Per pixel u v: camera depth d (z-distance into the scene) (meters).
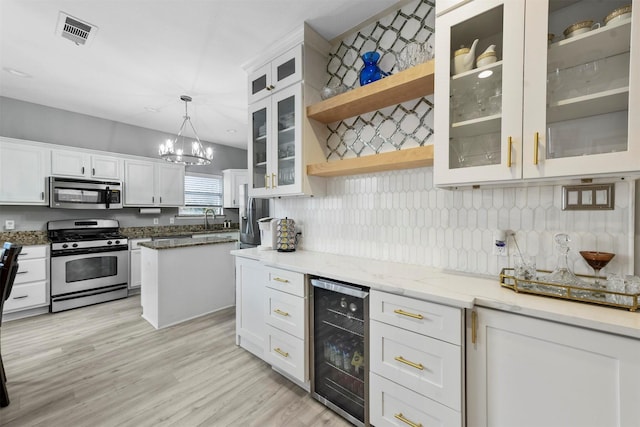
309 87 2.15
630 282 1.04
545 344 0.99
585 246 1.27
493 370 1.09
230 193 5.55
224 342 2.47
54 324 2.86
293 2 1.84
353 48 2.16
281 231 2.40
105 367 2.06
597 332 0.90
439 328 1.17
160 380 1.91
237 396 1.75
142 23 2.03
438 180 1.39
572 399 0.94
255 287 2.17
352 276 1.50
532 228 1.41
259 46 2.30
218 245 3.27
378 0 1.83
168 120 4.19
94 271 3.51
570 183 1.30
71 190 3.49
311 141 2.17
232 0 1.81
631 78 0.96
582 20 1.15
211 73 2.74
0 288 1.58
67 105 3.58
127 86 3.03
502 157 1.21
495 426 1.09
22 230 3.41
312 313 1.72
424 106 1.78
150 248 2.84
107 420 1.54
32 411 1.61
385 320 1.34
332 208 2.29
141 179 4.23
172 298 2.86
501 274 1.30
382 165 1.73
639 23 0.95
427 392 1.21
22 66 2.62
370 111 2.04
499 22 1.29
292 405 1.68
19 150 3.19
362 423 1.49
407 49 1.72
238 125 4.44
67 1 1.81
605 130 1.12
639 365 0.84
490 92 1.32
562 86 1.15
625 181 1.18
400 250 1.89
